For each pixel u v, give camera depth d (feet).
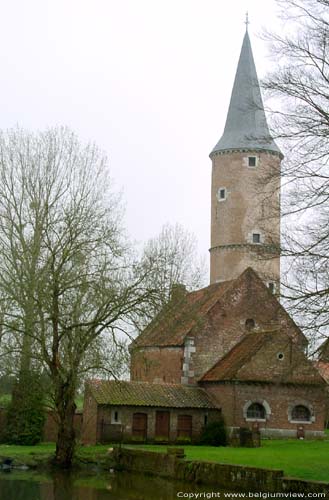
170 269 122.52
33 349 115.96
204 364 153.38
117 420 139.23
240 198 178.91
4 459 115.96
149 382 157.99
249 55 190.08
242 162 180.34
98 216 120.16
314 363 75.82
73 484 96.12
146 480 101.40
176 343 155.22
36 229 118.11
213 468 94.17
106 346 113.50
